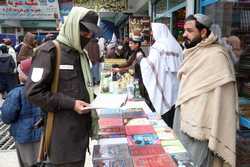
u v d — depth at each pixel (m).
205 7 3.38
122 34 15.31
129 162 1.56
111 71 4.96
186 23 2.26
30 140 2.31
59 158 1.46
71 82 1.44
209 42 2.16
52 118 1.45
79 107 1.40
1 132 4.47
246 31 2.85
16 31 17.47
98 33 1.41
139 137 1.95
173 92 3.09
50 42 1.44
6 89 6.77
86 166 2.56
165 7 6.43
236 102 2.17
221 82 2.06
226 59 2.12
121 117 2.40
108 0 10.11
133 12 11.49
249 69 2.85
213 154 2.23
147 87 3.09
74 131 1.46
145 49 5.09
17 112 2.28
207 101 2.12
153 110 3.08
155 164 1.54
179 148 1.79
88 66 1.55
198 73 2.18
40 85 1.35
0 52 7.08
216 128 2.09
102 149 1.74
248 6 2.84
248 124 2.61
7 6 13.09
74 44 1.42
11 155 3.54
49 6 13.08
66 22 1.41
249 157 2.75
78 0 9.85
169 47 3.10
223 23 2.96
